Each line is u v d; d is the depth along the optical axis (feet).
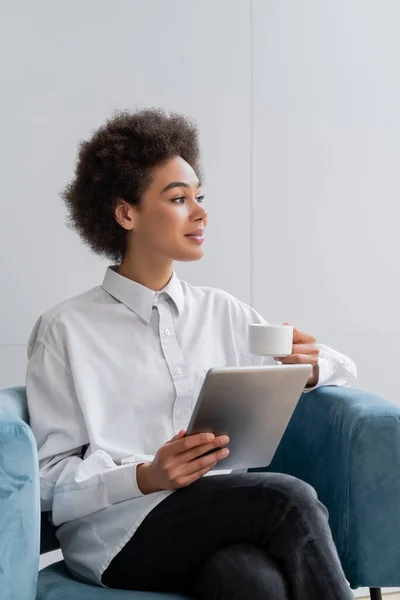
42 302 8.45
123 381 5.83
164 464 5.02
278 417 5.22
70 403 5.72
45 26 8.31
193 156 6.31
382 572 5.74
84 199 6.27
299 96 9.16
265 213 9.11
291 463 6.66
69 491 5.32
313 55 9.19
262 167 9.07
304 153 9.20
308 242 9.25
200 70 8.82
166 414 5.89
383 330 9.57
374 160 9.45
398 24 9.47
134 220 6.03
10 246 8.33
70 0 8.38
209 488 5.00
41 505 5.52
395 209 9.54
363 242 9.45
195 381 5.99
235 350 6.31
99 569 5.20
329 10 9.23
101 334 5.90
